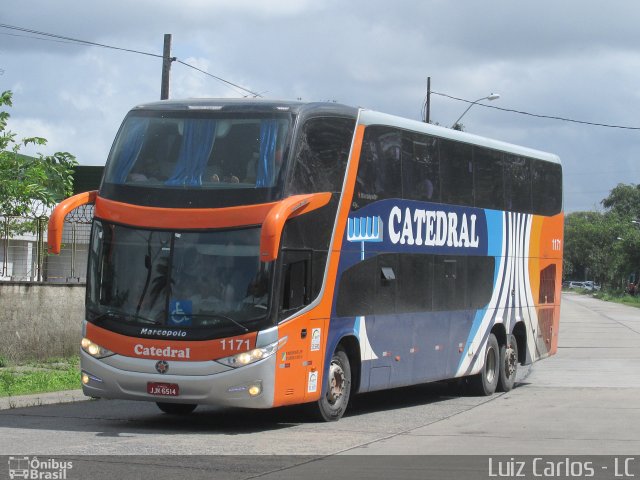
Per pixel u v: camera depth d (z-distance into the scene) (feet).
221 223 41.42
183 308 41.14
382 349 50.06
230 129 42.88
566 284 606.96
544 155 71.10
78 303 77.41
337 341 45.91
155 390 41.06
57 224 42.29
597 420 48.60
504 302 64.44
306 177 43.32
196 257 41.39
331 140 45.57
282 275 41.60
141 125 43.91
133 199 42.65
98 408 51.24
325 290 44.75
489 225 62.08
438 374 55.98
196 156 42.68
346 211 46.44
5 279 74.23
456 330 58.03
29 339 72.59
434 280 55.31
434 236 55.26
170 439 39.70
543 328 71.41
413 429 44.75
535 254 69.62
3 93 78.13
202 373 40.57
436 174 55.62
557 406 55.47
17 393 55.93
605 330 146.51
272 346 40.86
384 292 50.08
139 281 41.81
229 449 37.47
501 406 55.67
